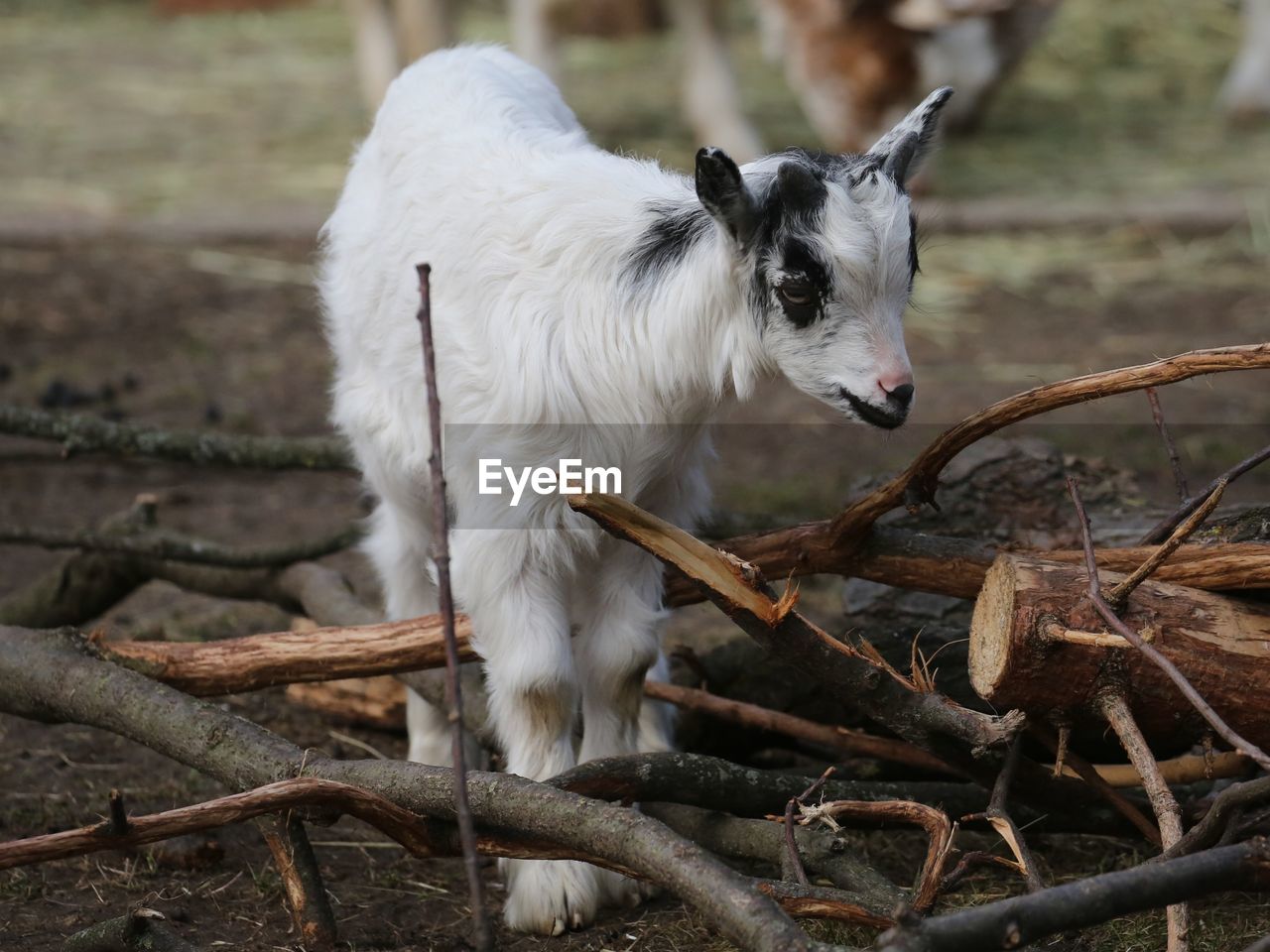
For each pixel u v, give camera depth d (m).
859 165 3.07
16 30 14.99
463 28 13.88
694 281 3.12
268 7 15.75
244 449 4.44
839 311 3.02
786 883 2.72
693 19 9.38
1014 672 2.90
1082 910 2.33
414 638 3.42
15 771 3.88
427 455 3.44
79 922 3.13
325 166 10.35
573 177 3.30
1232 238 9.04
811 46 8.80
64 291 8.09
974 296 8.25
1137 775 3.22
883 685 3.03
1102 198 9.62
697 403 3.23
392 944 3.11
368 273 3.61
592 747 3.45
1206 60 12.88
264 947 3.05
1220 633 2.94
